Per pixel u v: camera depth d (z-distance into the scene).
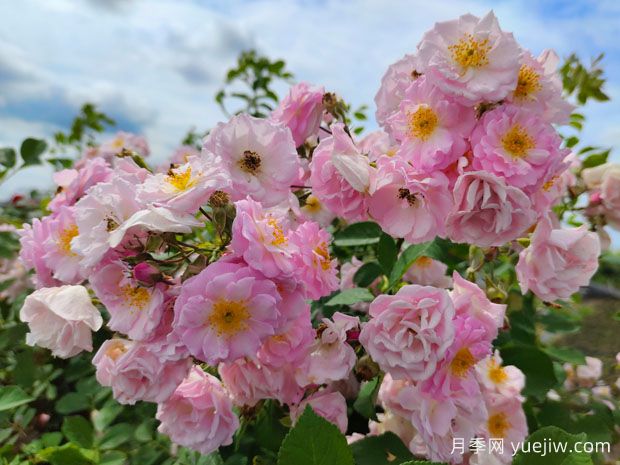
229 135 0.31
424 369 0.28
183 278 0.27
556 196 0.41
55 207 0.41
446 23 0.32
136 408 0.43
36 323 0.34
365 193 0.34
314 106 0.41
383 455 0.33
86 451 0.36
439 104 0.31
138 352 0.27
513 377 0.38
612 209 0.48
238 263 0.26
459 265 0.51
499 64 0.31
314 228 0.31
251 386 0.31
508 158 0.30
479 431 0.34
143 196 0.27
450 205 0.31
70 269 0.33
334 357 0.32
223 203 0.28
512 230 0.31
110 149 0.78
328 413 0.32
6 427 0.45
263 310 0.25
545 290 0.36
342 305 0.45
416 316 0.29
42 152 0.62
